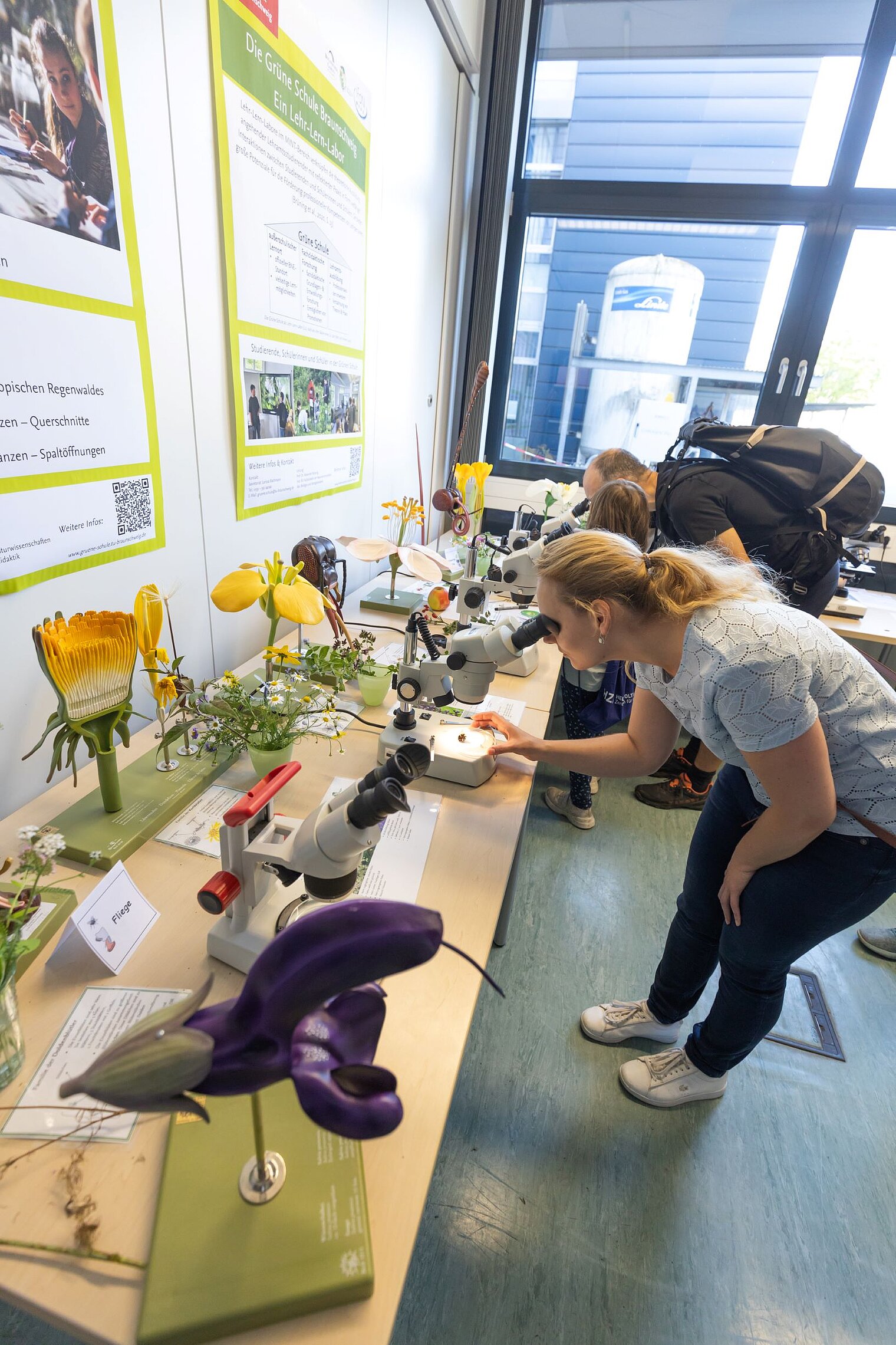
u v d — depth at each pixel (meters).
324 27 1.68
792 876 1.05
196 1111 0.41
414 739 1.29
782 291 3.24
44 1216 0.57
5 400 0.96
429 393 3.12
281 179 1.60
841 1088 1.55
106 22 1.04
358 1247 0.55
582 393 3.68
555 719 3.27
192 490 1.46
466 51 2.71
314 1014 0.48
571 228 3.39
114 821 1.04
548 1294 1.15
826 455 1.80
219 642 1.67
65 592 1.15
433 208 2.74
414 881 1.00
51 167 0.98
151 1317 0.50
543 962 1.82
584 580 0.97
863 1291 1.19
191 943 0.85
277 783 0.83
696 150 3.15
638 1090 1.45
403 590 2.40
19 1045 0.68
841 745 0.97
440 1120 0.67
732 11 2.92
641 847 2.35
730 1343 1.11
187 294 1.34
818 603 1.99
